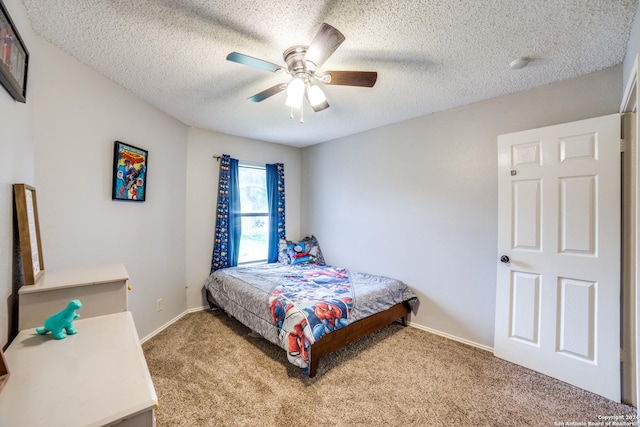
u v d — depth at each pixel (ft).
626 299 5.72
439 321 8.91
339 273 10.72
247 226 12.63
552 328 6.50
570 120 6.63
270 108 8.80
